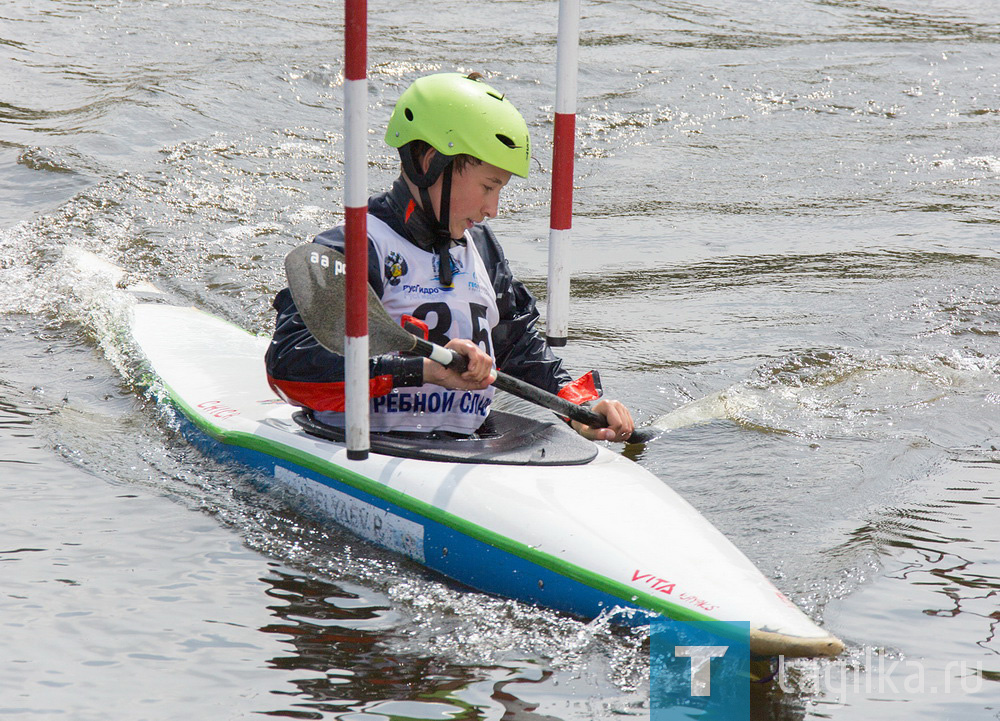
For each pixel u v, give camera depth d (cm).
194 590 1016
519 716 830
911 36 4528
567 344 1762
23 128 2909
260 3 4509
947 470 1329
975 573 1071
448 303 1148
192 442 1340
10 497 1193
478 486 1071
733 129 3347
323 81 3503
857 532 1159
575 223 2508
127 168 2658
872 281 2105
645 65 3972
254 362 1542
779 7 4988
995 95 3722
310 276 1065
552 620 973
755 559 1098
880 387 1606
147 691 857
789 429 1452
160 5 4372
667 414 1493
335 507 1153
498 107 1084
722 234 2434
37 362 1623
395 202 1130
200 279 2036
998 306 1961
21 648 909
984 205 2656
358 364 1059
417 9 4588
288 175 2712
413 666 899
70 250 2125
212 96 3253
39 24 3994
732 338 1798
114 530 1130
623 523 1016
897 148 3170
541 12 4606
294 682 873
